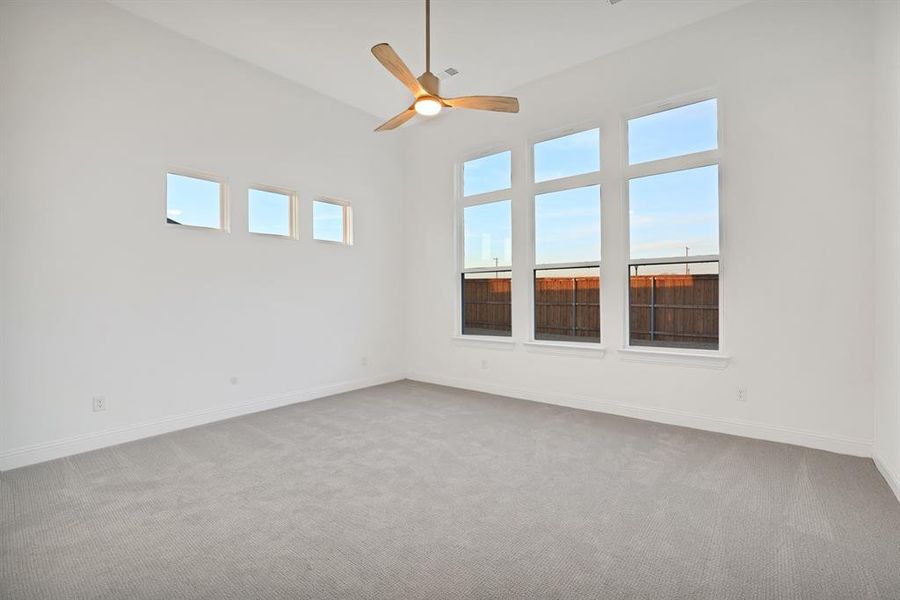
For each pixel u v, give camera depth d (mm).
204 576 1817
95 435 3396
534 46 4098
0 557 1948
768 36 3430
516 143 4969
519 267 4961
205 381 4066
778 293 3404
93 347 3402
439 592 1711
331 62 4383
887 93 2693
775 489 2584
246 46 4098
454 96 5082
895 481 2504
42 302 3164
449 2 3439
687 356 3797
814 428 3270
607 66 4270
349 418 4160
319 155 5059
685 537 2086
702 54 3727
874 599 1648
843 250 3150
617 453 3199
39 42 3152
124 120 3568
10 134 3025
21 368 3068
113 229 3510
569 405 4551
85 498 2531
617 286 4242
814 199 3256
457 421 4039
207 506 2428
